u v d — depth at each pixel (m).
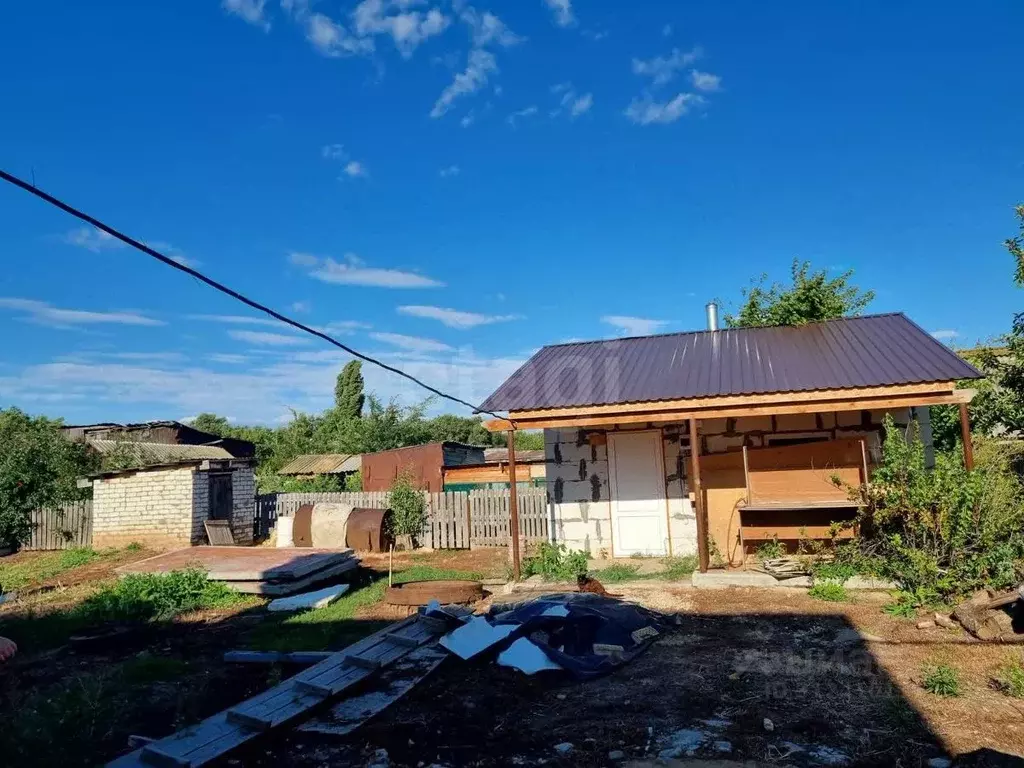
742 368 11.70
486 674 6.86
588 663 6.76
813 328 13.75
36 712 6.17
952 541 8.59
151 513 19.03
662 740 5.11
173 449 28.56
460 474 24.08
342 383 46.41
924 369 10.13
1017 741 4.79
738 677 6.34
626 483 12.84
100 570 15.61
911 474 9.27
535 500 17.25
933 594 8.34
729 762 4.69
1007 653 6.58
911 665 6.43
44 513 20.25
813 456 11.34
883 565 9.37
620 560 12.52
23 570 16.27
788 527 10.86
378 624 9.50
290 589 11.35
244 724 5.62
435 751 5.17
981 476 8.89
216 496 19.64
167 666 7.61
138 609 10.09
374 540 16.70
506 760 4.96
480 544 17.38
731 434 12.30
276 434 46.25
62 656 8.34
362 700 6.22
